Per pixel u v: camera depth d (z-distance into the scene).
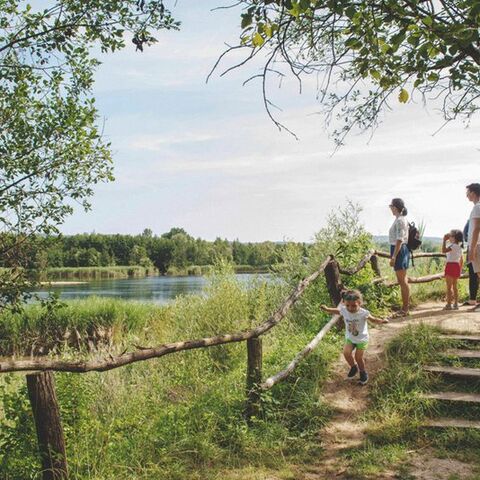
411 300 10.82
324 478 4.80
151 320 16.97
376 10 3.94
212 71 3.79
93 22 8.96
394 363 6.91
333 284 8.95
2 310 9.49
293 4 3.58
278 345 8.30
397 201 9.26
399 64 4.36
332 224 12.23
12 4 8.98
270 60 3.88
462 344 7.23
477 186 8.73
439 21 3.77
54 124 9.24
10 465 4.57
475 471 4.77
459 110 5.29
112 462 5.10
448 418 5.82
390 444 5.40
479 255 8.84
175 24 8.73
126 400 7.28
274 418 5.94
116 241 105.56
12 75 9.08
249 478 4.80
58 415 4.27
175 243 105.44
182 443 5.36
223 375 8.12
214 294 11.07
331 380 7.03
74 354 8.96
